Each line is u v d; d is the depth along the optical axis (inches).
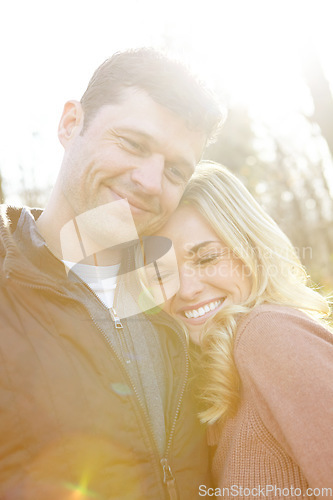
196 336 81.0
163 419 67.1
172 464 66.1
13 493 56.1
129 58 68.9
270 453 68.1
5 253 62.8
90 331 63.0
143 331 70.6
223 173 84.9
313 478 60.4
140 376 67.0
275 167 848.3
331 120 316.5
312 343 67.4
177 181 72.1
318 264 408.5
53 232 69.8
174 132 68.3
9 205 71.1
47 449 57.4
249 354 69.8
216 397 72.7
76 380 60.0
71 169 69.0
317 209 842.8
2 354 57.9
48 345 59.7
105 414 60.5
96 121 68.3
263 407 68.0
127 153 67.3
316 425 61.6
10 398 57.4
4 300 59.9
